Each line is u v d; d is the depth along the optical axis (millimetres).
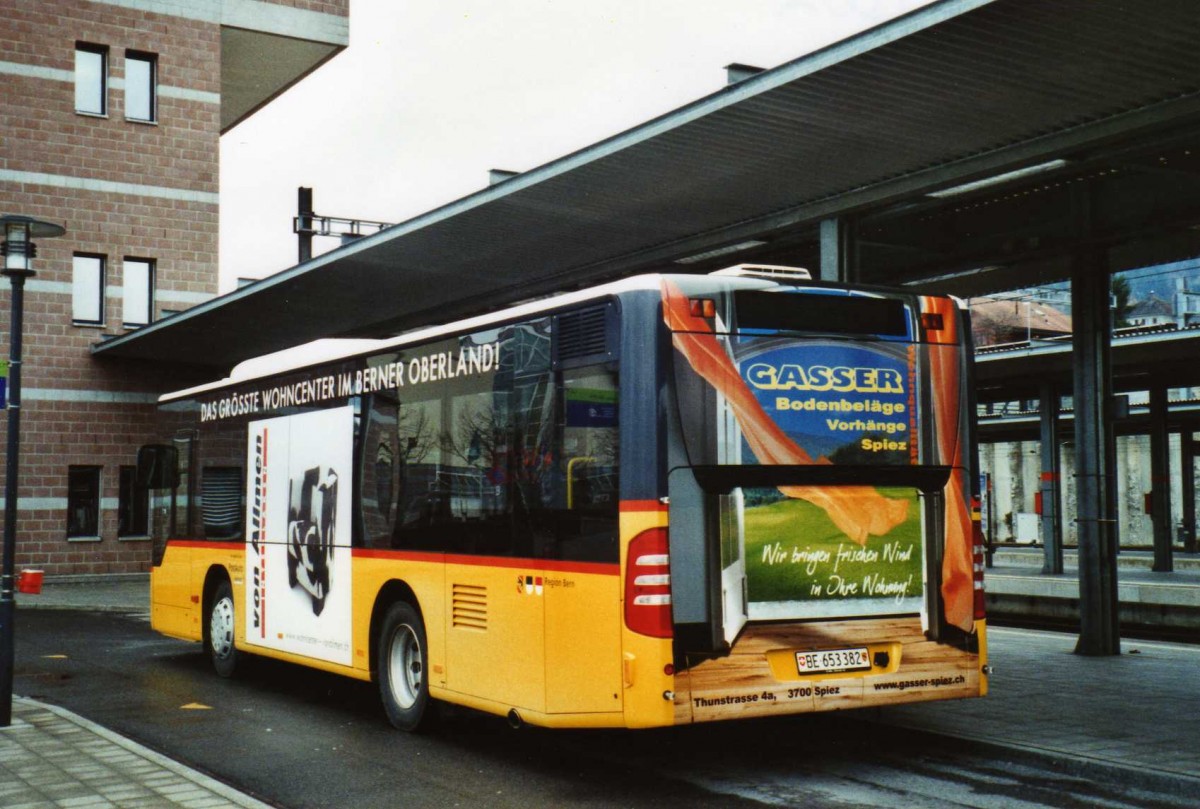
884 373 7730
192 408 13711
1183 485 36156
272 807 6707
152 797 6926
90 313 29562
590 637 7258
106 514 29328
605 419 7281
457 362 8820
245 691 11812
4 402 9680
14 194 28625
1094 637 12766
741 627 7152
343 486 10359
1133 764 7320
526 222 14109
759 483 7289
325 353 10914
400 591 9539
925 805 6824
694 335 7230
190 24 30703
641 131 11141
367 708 10719
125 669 13578
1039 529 42531
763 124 10562
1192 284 23750
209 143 30859
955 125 10219
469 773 7898
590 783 7555
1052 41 8664
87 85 29750
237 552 12375
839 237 12328
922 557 7727
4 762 7926
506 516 8109
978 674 7852
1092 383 12883
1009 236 12820
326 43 32156
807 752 8398
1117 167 11258
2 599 9383
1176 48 8594
